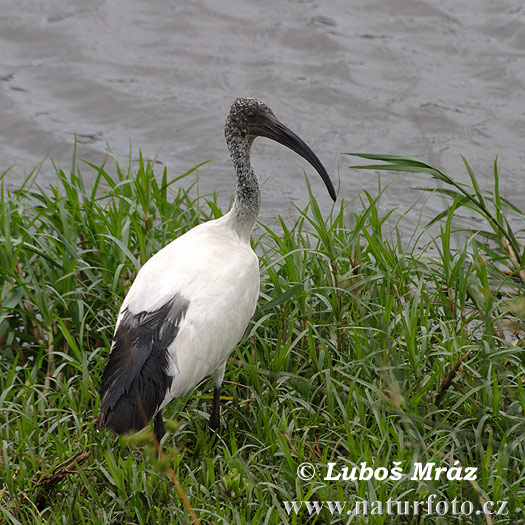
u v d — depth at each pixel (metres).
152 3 25.41
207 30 24.06
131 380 8.23
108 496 8.47
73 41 23.31
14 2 25.20
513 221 16.23
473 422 9.13
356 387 9.23
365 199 17.03
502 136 19.16
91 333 10.43
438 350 9.77
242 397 10.05
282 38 23.66
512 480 8.38
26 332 10.55
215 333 8.90
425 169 10.41
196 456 9.16
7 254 10.23
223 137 19.48
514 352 9.09
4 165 18.17
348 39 23.38
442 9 24.80
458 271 10.30
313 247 12.95
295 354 10.28
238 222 10.08
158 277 8.98
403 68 22.06
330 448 9.05
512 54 22.45
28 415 9.16
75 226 11.09
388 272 10.44
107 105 20.69
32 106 20.44
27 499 8.24
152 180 11.78
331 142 19.16
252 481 8.27
